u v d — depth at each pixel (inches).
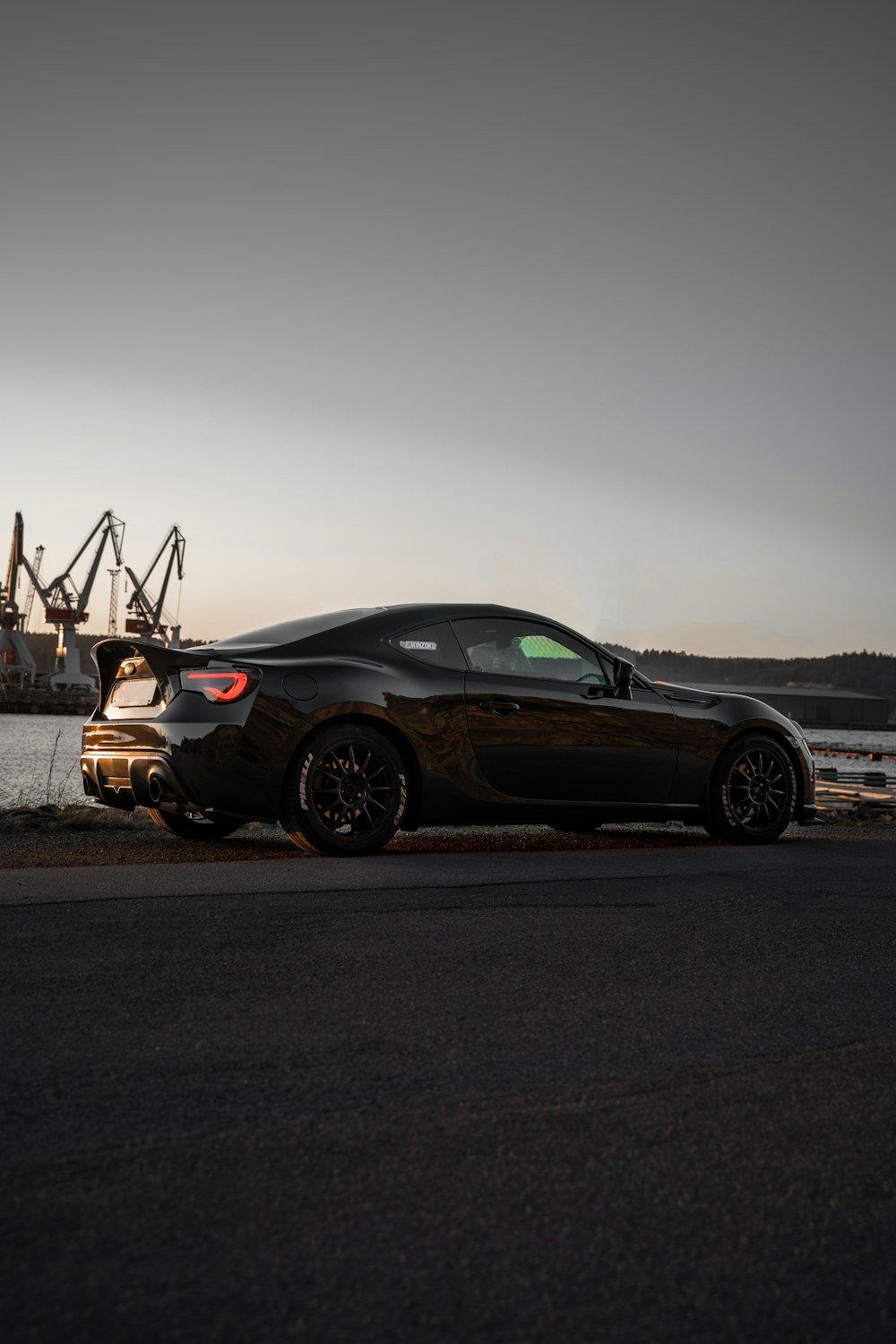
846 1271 52.8
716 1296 50.3
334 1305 48.6
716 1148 67.4
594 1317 48.3
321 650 187.5
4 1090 72.9
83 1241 53.6
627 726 210.2
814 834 256.7
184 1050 81.9
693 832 258.1
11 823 230.7
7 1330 45.6
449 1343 45.9
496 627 205.6
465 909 136.2
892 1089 78.7
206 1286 49.8
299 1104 72.2
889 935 130.6
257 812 177.3
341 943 116.3
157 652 181.5
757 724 225.3
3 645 5393.7
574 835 240.7
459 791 192.9
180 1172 61.6
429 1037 86.9
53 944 112.1
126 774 186.1
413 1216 57.3
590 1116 71.9
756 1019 95.0
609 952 117.6
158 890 141.9
